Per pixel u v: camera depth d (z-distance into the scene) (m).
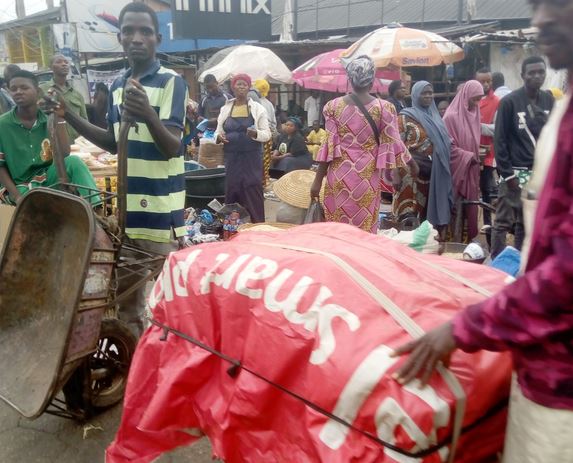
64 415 3.03
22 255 2.85
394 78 11.27
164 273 2.24
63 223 2.85
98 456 2.88
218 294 1.98
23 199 2.75
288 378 1.72
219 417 1.92
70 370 2.64
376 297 1.69
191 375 2.03
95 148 6.50
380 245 2.21
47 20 20.23
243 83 6.39
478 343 1.35
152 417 2.08
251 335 1.83
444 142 5.76
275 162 9.91
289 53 14.75
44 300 2.89
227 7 16.27
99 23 18.28
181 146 3.56
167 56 17.72
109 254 2.83
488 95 7.68
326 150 4.55
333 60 11.36
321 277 1.78
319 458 1.57
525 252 1.49
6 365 2.81
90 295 2.72
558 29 1.30
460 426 1.46
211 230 6.48
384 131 4.50
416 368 1.44
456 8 15.38
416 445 1.43
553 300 1.22
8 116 4.03
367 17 17.14
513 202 4.87
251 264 1.96
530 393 1.37
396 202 5.91
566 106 1.28
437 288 1.82
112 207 4.56
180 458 2.88
